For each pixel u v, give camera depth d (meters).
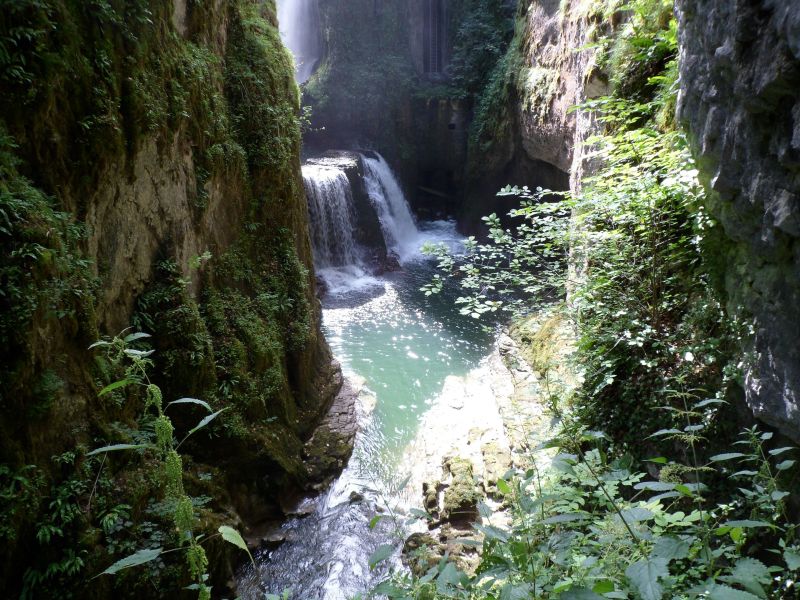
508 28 19.06
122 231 5.52
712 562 1.79
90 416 4.72
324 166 16.78
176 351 6.00
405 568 6.27
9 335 3.88
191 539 1.61
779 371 3.63
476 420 9.18
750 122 3.37
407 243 19.22
